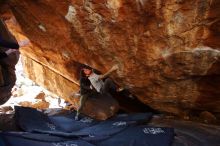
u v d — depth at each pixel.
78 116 5.88
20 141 4.39
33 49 6.92
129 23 4.55
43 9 5.26
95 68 5.89
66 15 5.06
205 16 3.87
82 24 5.05
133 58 5.11
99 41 5.20
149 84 5.47
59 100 8.00
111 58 5.40
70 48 5.84
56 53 6.37
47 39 6.09
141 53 4.92
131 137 4.60
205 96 5.13
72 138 4.76
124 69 5.43
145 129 4.88
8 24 6.40
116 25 4.71
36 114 5.82
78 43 5.57
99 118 5.77
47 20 5.47
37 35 6.17
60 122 5.74
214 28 3.93
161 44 4.57
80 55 5.83
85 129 5.29
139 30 4.57
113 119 5.76
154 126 5.12
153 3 4.09
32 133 4.89
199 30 4.07
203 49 4.28
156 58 4.82
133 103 6.57
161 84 5.33
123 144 4.40
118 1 4.28
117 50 5.14
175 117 5.88
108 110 5.77
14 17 6.03
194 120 5.59
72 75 6.61
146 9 4.22
